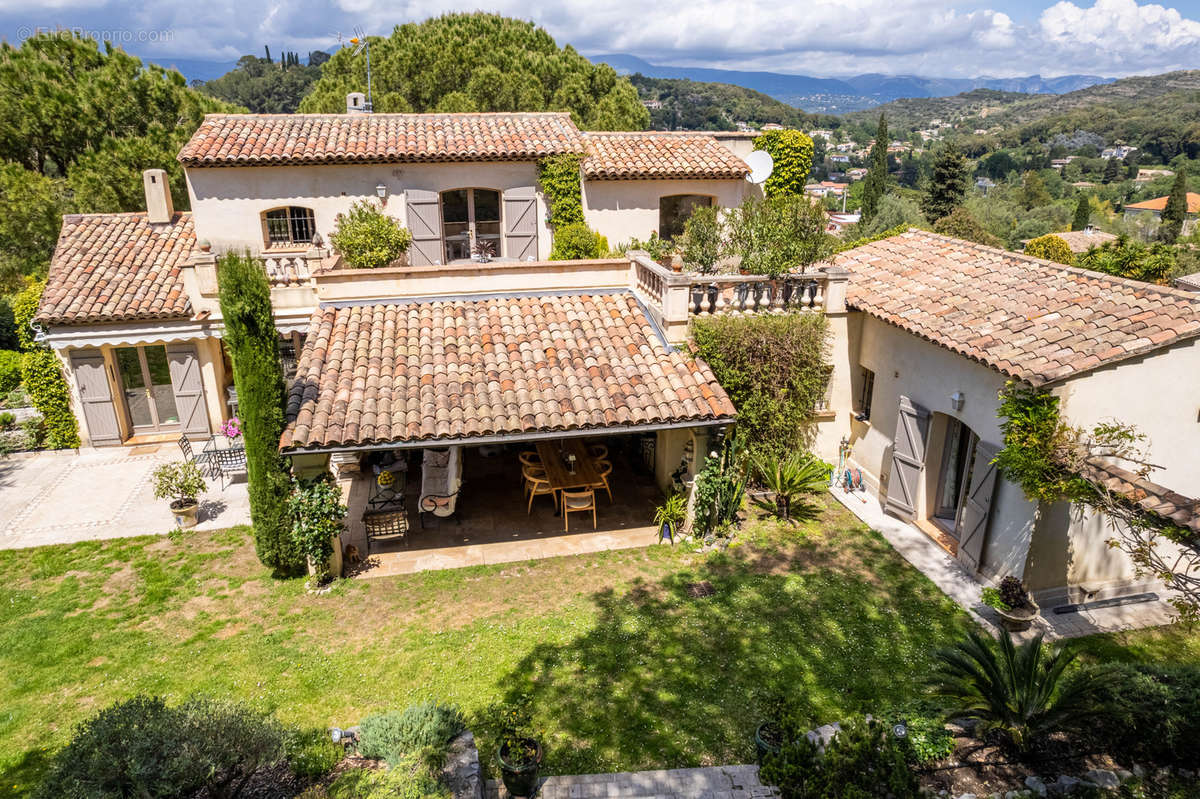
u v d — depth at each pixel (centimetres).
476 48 3362
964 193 5725
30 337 1772
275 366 1068
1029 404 959
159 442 1706
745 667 940
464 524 1318
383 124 1834
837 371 1404
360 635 1009
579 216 1795
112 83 2419
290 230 1728
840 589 1115
